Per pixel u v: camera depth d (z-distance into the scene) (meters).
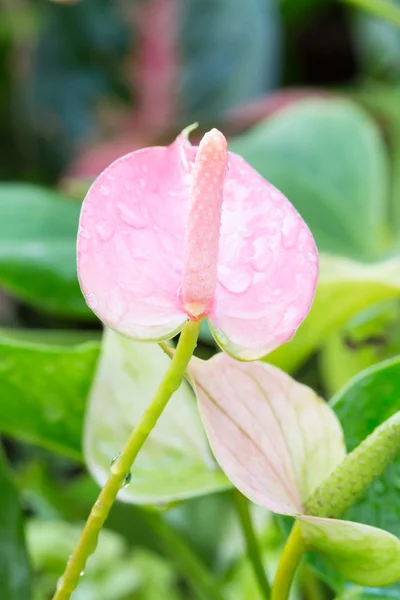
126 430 0.81
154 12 2.25
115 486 0.68
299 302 0.66
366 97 2.19
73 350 0.84
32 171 2.29
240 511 0.85
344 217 1.39
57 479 1.52
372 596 0.80
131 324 0.66
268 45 2.26
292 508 0.71
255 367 0.73
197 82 2.24
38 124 2.28
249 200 0.69
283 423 0.73
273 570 1.26
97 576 1.39
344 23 2.49
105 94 2.27
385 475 0.79
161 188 0.69
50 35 2.26
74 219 1.15
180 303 0.66
